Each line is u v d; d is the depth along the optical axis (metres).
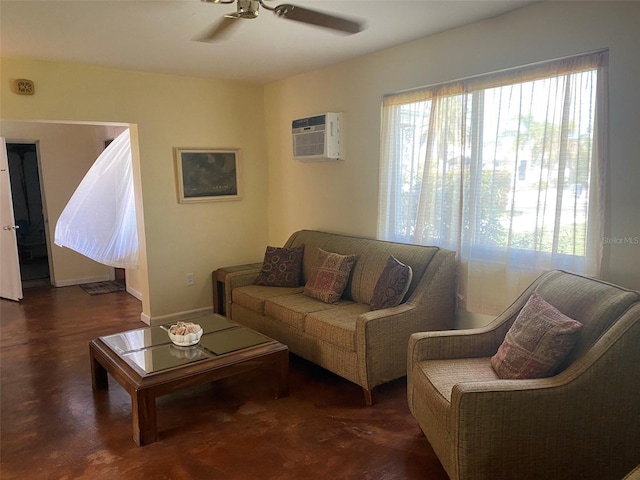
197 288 4.88
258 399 3.08
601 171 2.59
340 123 4.17
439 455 2.14
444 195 3.41
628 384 1.94
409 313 3.10
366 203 4.06
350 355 3.02
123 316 4.96
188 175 4.66
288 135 4.85
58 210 6.28
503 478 1.95
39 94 3.85
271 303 3.70
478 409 1.89
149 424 2.56
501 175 3.06
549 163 2.80
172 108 4.53
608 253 2.61
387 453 2.47
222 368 2.78
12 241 5.52
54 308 5.28
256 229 5.25
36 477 2.29
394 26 3.14
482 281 3.23
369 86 3.89
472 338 2.56
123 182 4.95
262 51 3.67
